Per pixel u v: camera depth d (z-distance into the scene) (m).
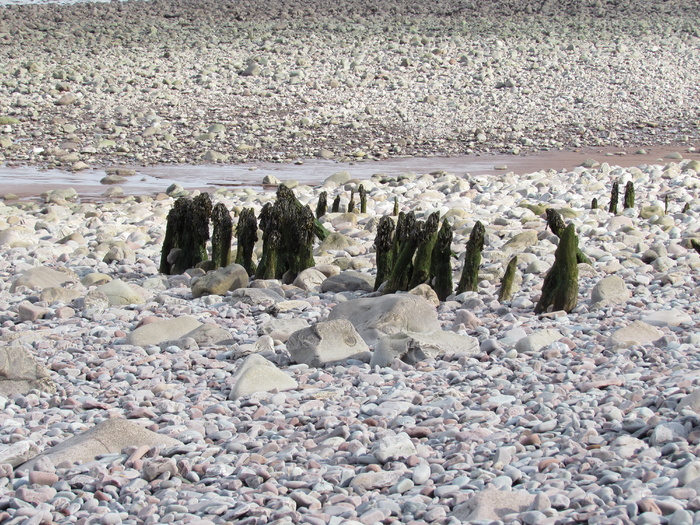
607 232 16.92
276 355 9.50
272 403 7.76
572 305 11.00
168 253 15.22
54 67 40.75
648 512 4.89
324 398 7.84
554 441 6.38
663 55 46.50
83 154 30.28
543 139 33.91
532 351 9.05
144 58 43.50
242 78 40.22
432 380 8.21
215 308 12.11
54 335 10.58
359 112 36.62
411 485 5.75
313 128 34.59
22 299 12.84
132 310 12.18
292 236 13.90
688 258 14.08
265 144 32.38
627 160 30.00
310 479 5.89
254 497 5.62
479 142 33.28
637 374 7.96
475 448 6.38
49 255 16.64
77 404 7.93
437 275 12.30
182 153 30.84
